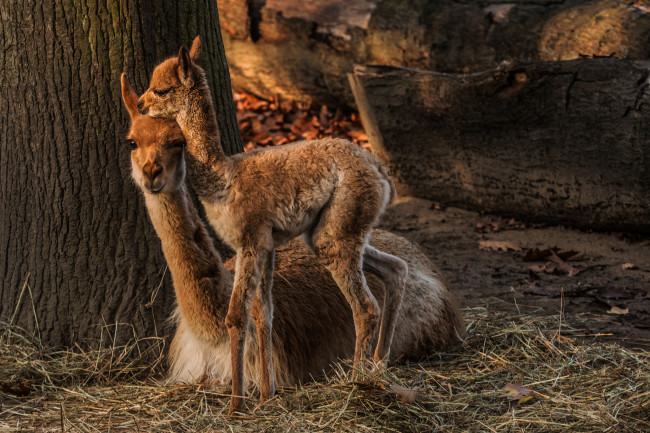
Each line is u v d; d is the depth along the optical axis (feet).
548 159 47.62
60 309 30.01
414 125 53.88
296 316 27.22
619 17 52.47
